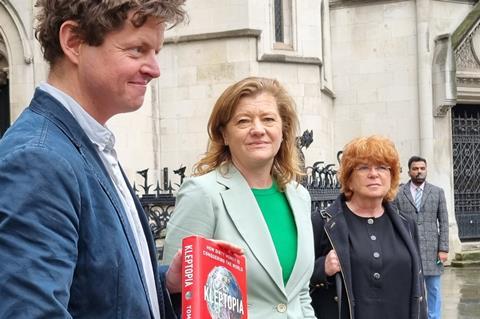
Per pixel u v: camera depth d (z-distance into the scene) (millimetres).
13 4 11258
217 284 2002
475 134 16406
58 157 1528
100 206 1640
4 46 11562
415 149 15555
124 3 1674
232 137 3156
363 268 3871
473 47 16078
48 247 1415
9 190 1423
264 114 3113
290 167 3305
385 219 4094
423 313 3969
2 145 1533
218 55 12719
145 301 1711
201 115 12789
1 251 1370
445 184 15531
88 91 1770
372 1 15875
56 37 1736
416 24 15578
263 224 3061
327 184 10625
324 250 4023
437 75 15484
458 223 16047
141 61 1768
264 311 2979
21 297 1349
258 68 12750
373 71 15953
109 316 1601
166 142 12969
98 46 1717
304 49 13578
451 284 11836
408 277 3922
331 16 16266
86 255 1574
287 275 3088
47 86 1726
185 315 1896
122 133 11820
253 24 12656
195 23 12836
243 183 3139
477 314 9000
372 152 3984
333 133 16125
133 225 1855
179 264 2133
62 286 1421
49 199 1456
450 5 15883
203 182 3084
